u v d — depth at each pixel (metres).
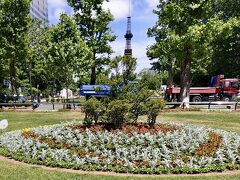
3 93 50.41
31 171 10.01
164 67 49.09
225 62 58.84
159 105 14.59
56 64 39.47
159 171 10.00
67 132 14.00
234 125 20.83
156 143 12.47
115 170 10.18
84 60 38.62
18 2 39.25
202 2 29.97
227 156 11.52
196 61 47.97
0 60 41.00
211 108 33.00
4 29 39.34
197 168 10.14
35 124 21.75
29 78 57.62
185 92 32.50
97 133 13.39
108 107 14.14
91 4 38.88
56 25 39.25
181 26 30.50
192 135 13.76
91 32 39.53
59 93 83.81
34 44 52.56
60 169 10.44
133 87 15.06
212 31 29.27
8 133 15.96
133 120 15.80
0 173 9.77
